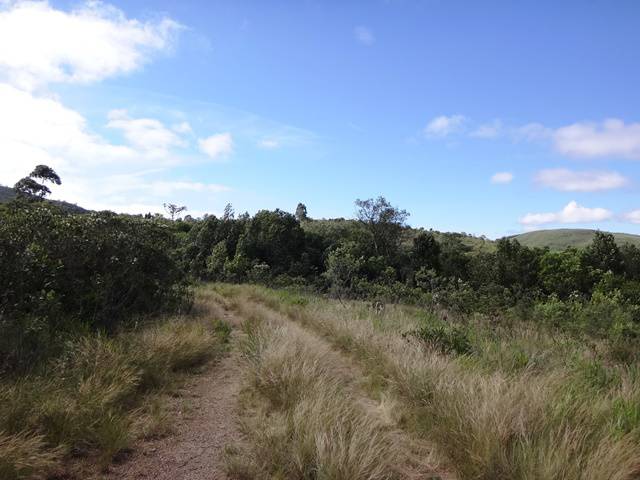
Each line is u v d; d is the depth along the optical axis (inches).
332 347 337.4
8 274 280.7
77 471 138.3
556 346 308.5
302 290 912.3
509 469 135.6
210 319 445.1
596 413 167.8
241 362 279.7
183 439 168.2
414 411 193.0
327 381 220.1
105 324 334.3
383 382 238.7
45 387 176.9
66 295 327.6
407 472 148.4
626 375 225.1
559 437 146.9
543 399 173.6
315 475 137.3
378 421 179.9
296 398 194.7
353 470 131.1
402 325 386.9
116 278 370.6
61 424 153.1
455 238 3065.9
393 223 2140.7
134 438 162.4
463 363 244.5
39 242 321.7
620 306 567.2
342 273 1039.6
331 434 144.3
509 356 261.1
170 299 471.2
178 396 218.8
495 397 171.8
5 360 206.8
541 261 1509.6
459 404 176.9
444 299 566.3
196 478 138.9
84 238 365.1
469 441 151.6
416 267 1829.5
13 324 244.5
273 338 290.8
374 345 290.8
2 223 307.1
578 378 215.2
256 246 1619.1
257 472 139.3
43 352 222.8
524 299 627.2
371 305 544.1
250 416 190.7
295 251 1722.4
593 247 1699.1
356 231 2239.2
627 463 133.3
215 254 1392.7
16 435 137.9
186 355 273.6
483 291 750.5
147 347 257.3
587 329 410.9
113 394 184.4
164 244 476.4
